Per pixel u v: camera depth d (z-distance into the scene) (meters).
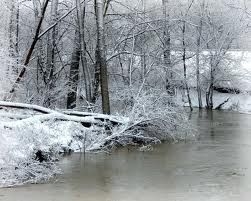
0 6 20.69
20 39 25.69
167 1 25.14
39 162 12.88
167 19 23.20
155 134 18.72
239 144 17.75
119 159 14.84
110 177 12.19
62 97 23.12
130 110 18.89
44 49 24.33
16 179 11.66
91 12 23.75
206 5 35.81
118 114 18.25
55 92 22.27
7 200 9.90
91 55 23.92
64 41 25.80
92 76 22.97
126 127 17.38
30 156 12.60
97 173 12.67
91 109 19.55
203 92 38.25
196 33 35.47
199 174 12.59
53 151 14.47
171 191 10.70
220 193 10.50
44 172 12.48
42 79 23.25
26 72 21.95
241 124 24.73
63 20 23.62
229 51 36.94
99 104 21.05
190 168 13.41
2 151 11.82
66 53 25.78
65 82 22.62
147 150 16.55
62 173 12.65
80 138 16.62
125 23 23.62
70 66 23.80
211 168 13.38
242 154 15.62
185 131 19.41
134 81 23.33
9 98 18.61
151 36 24.16
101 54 19.03
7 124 13.36
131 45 24.02
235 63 36.50
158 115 18.11
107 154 15.75
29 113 16.61
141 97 18.41
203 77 36.94
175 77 28.50
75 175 12.42
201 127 23.25
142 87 20.50
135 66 23.69
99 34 19.22
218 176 12.33
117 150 16.61
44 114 16.17
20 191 10.66
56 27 24.12
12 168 11.75
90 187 11.08
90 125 17.34
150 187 11.09
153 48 24.11
